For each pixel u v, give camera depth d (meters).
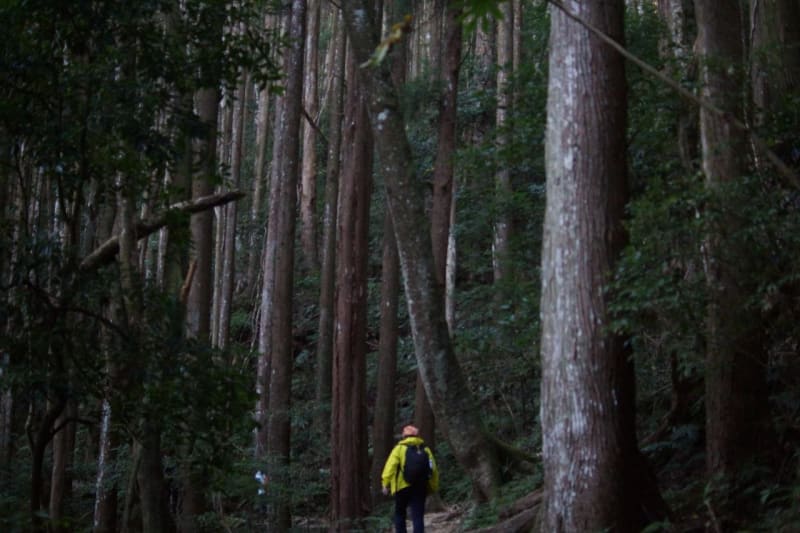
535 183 13.02
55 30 6.54
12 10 6.24
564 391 6.40
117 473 10.77
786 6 9.19
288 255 15.59
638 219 6.08
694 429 9.62
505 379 15.20
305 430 19.88
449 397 10.74
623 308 6.02
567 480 6.34
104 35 6.65
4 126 6.52
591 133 6.48
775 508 7.02
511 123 9.51
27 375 6.22
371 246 27.83
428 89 14.27
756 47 8.88
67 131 6.47
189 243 7.87
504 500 10.13
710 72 7.17
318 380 20.69
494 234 15.49
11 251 6.43
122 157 7.09
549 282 6.61
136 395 6.62
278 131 18.28
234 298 29.05
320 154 31.81
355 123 14.76
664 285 6.12
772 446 7.20
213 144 11.81
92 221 7.45
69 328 6.50
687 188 6.39
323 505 17.48
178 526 12.02
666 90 8.41
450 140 13.85
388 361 15.82
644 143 8.39
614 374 6.35
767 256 6.28
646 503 6.50
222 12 7.39
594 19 6.56
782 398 7.72
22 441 13.17
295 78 15.78
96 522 10.83
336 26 24.66
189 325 7.39
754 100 8.45
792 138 7.18
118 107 6.62
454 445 10.80
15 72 6.30
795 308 7.01
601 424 6.30
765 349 7.23
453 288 17.47
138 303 6.78
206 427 6.81
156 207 7.96
